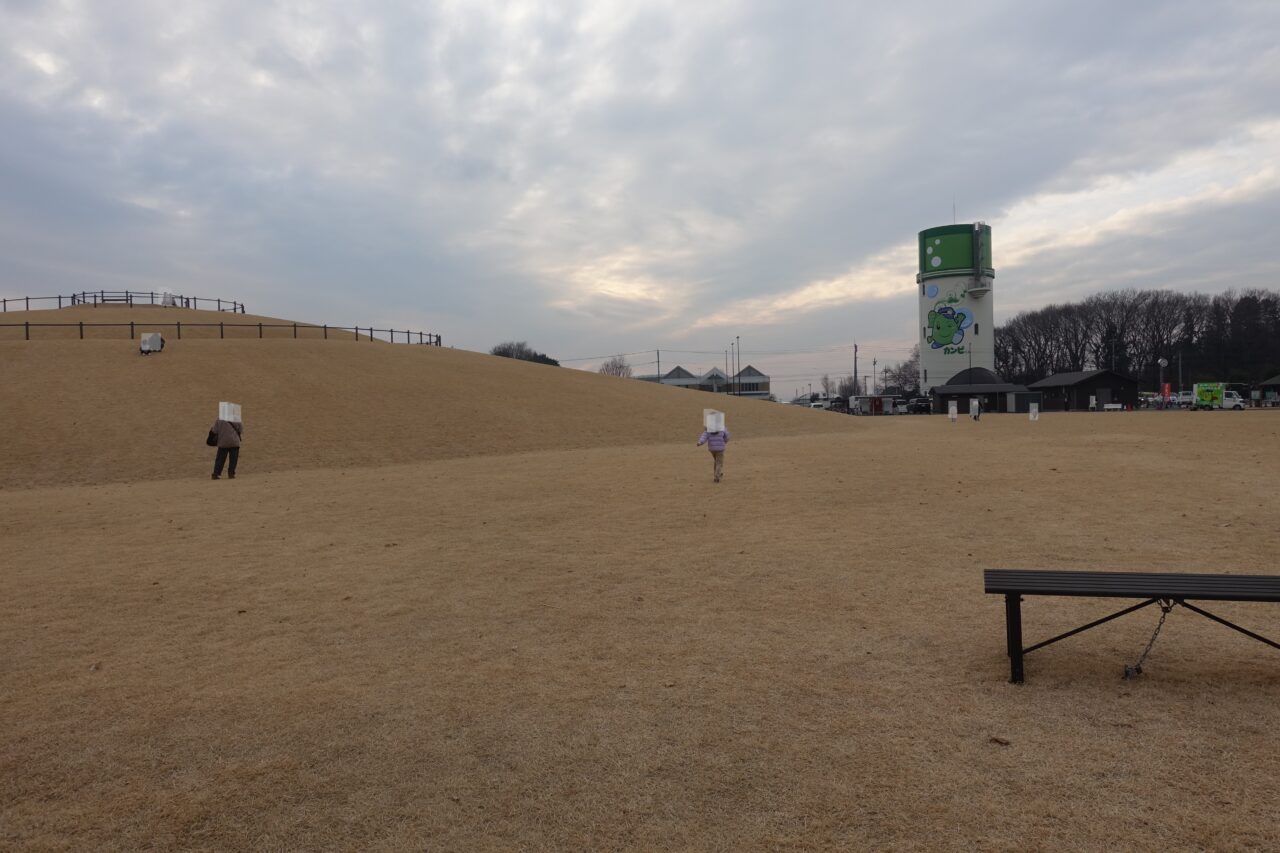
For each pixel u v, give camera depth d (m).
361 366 36.41
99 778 3.59
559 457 22.30
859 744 3.73
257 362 34.09
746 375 139.25
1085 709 4.05
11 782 3.57
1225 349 96.69
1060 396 79.00
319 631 5.90
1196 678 4.45
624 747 3.78
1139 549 7.98
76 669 5.12
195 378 30.12
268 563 8.48
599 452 24.08
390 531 10.45
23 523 11.77
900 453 21.22
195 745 3.92
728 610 6.21
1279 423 35.00
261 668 5.07
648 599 6.62
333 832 3.08
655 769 3.54
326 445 23.58
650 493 13.77
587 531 10.09
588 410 34.06
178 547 9.56
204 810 3.28
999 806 3.12
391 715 4.24
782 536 9.39
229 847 2.99
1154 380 100.56
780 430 35.44
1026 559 7.73
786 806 3.18
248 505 13.37
